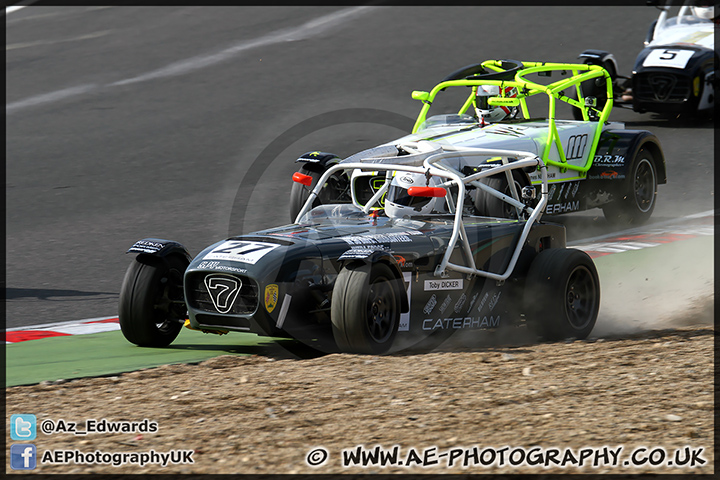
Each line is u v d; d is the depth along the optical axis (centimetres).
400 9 11688
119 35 11125
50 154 6625
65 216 5009
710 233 4197
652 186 4528
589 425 1838
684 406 1934
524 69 4522
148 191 5538
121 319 2612
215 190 5506
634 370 2217
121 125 7450
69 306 3306
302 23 11250
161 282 2638
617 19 10531
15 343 2764
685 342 2505
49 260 4097
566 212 4291
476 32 10331
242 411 1992
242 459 1722
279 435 1838
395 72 8862
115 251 4231
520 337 2744
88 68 9644
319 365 2330
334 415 1939
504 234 2741
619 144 4388
